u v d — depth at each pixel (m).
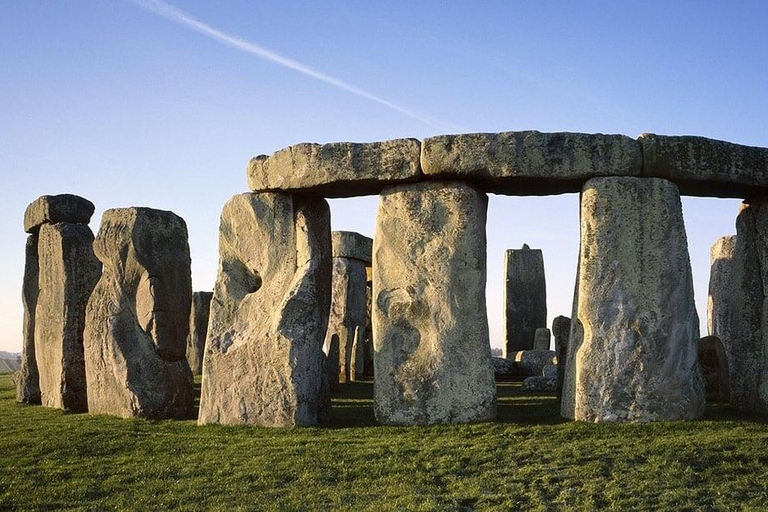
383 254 10.76
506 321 23.45
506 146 10.23
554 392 14.93
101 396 12.13
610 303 10.30
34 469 9.00
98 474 8.81
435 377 10.39
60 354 13.09
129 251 12.16
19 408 13.58
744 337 11.58
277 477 8.48
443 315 10.47
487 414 10.33
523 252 23.69
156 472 8.82
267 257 11.23
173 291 12.16
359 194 11.44
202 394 11.12
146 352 11.90
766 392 11.05
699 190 11.24
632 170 10.38
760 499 7.63
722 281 16.03
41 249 13.94
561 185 10.70
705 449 8.72
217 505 7.83
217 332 11.25
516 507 7.63
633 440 9.21
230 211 11.53
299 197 11.36
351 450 9.21
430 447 9.14
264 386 10.71
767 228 11.34
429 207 10.63
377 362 10.65
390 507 7.57
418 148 10.48
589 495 7.80
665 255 10.34
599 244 10.34
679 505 7.55
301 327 10.77
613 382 10.14
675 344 10.24
